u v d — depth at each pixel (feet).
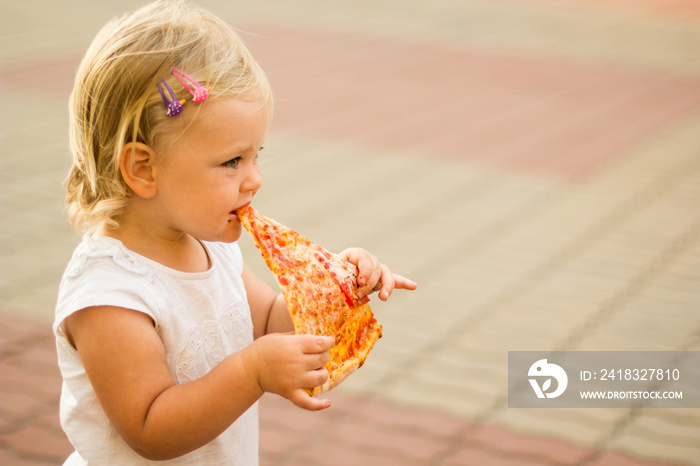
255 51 40.22
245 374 5.13
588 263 18.08
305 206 21.07
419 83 35.60
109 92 5.30
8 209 19.84
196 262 6.00
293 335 5.23
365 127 28.76
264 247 5.53
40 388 12.57
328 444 11.68
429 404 12.71
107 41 5.44
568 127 29.35
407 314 15.53
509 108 31.91
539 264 18.03
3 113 27.76
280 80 34.96
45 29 41.78
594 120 30.35
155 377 5.27
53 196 20.79
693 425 12.41
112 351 5.25
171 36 5.33
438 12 55.26
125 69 5.24
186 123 5.19
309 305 5.53
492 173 24.18
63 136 25.70
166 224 5.62
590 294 16.61
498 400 12.88
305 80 35.17
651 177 24.02
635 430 12.23
